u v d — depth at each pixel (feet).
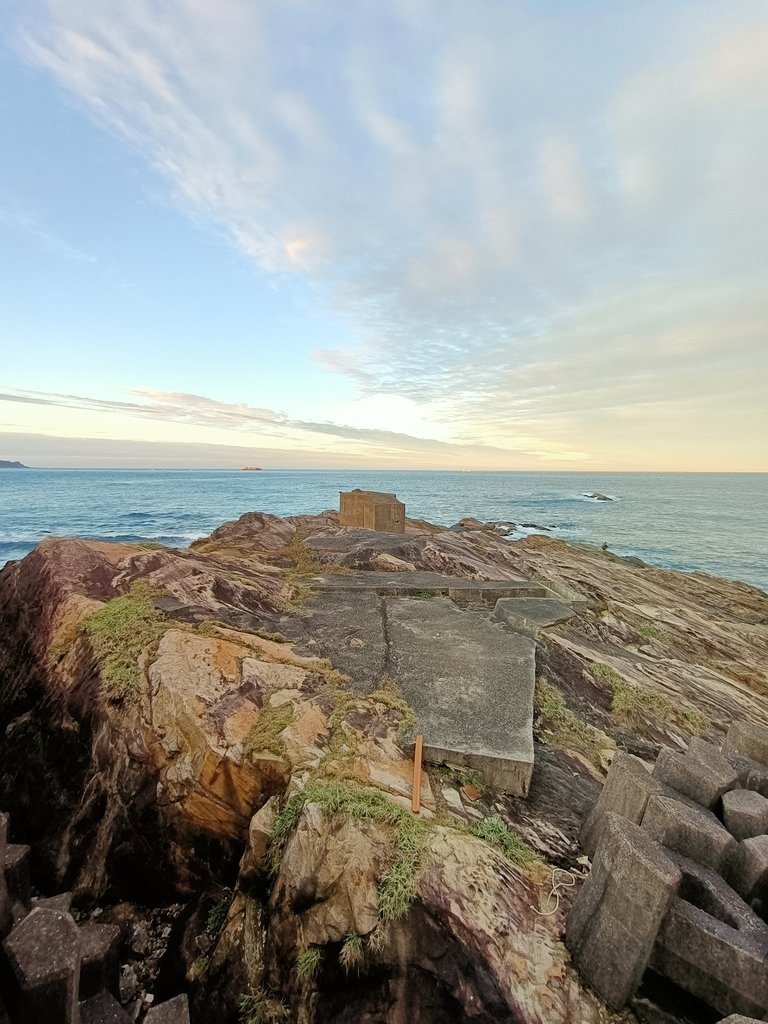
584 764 15.16
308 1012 8.95
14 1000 7.99
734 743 14.66
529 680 17.20
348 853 9.73
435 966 8.42
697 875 9.15
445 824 10.85
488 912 9.04
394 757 13.01
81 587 19.57
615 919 8.42
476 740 13.58
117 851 13.20
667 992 8.63
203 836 12.53
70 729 15.43
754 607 48.21
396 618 23.11
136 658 15.30
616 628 28.78
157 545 25.66
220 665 15.12
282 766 12.02
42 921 8.84
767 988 7.72
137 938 12.20
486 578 32.83
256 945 10.26
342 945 9.05
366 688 16.03
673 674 23.95
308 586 27.45
